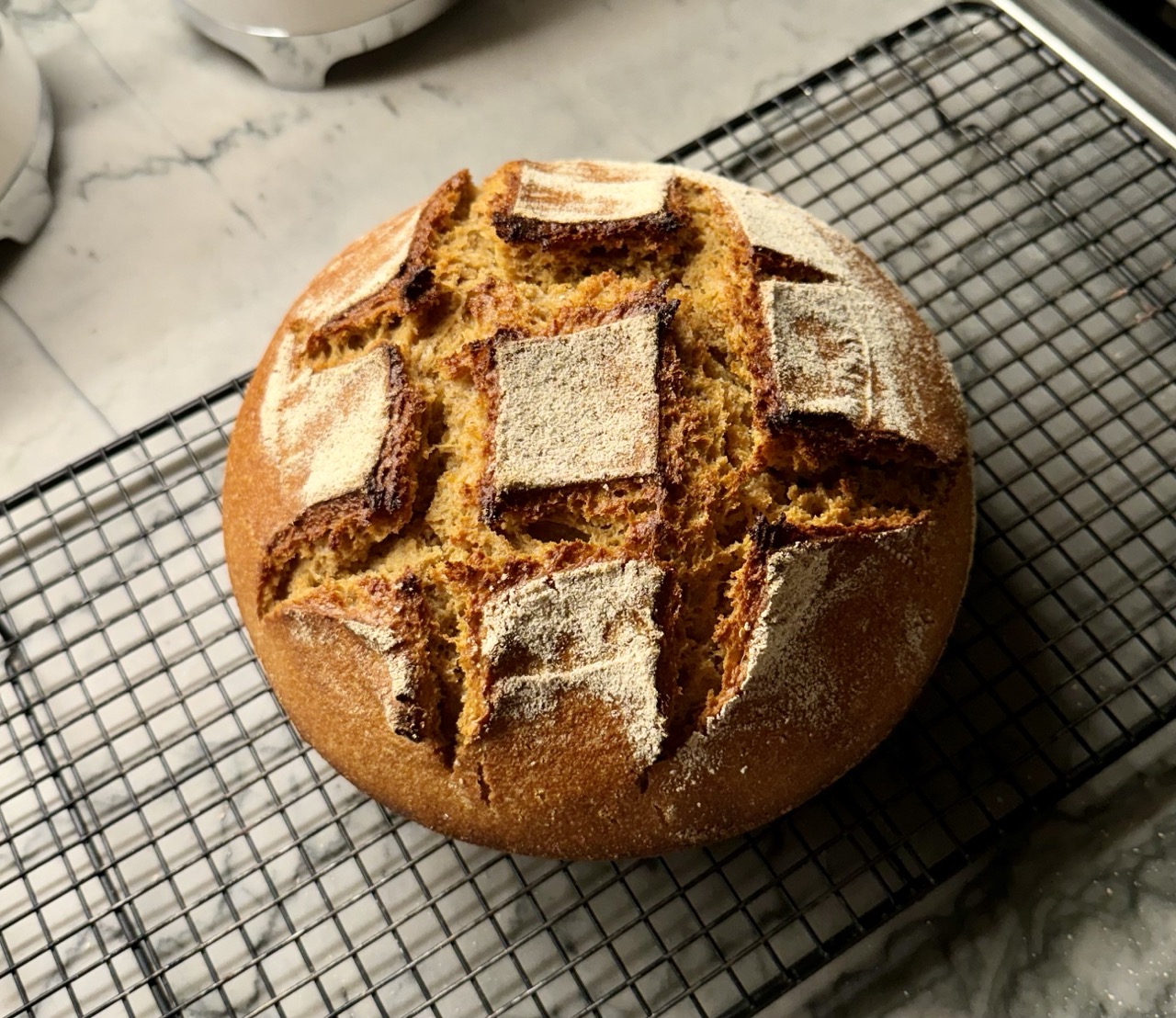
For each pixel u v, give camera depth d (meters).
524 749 0.42
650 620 0.42
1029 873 0.48
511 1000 0.48
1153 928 0.47
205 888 0.50
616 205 0.46
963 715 0.50
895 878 0.48
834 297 0.45
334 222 0.62
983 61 0.61
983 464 0.53
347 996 0.48
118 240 0.62
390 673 0.42
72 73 0.66
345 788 0.51
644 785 0.42
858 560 0.43
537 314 0.45
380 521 0.43
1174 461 0.53
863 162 0.60
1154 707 0.48
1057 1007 0.46
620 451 0.42
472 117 0.64
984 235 0.56
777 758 0.43
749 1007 0.46
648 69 0.65
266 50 0.64
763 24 0.65
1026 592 0.51
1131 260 0.56
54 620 0.53
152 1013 0.49
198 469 0.55
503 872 0.49
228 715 0.51
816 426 0.43
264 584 0.45
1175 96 0.50
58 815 0.51
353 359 0.45
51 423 0.59
